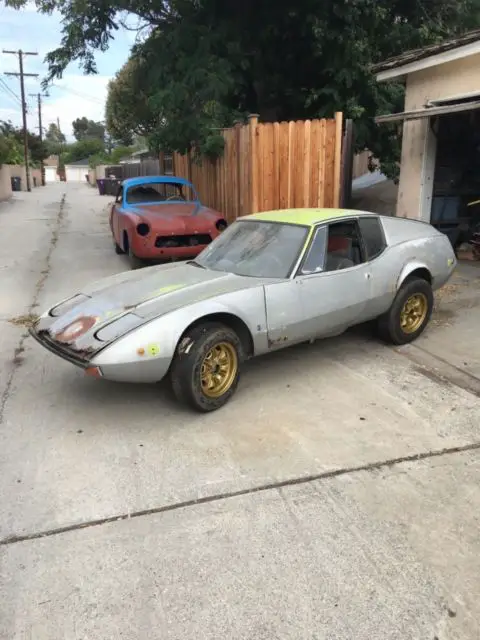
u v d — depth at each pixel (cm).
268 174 907
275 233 491
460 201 989
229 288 426
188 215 877
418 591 248
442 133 941
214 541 281
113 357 367
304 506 308
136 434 388
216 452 364
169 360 386
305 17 1106
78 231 1498
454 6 1190
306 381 476
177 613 237
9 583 254
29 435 389
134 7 1205
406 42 1165
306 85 1276
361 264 495
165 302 412
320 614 236
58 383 479
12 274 927
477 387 462
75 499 315
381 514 301
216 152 1055
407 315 560
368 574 258
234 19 1162
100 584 254
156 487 326
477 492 320
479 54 788
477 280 816
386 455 359
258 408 426
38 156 5791
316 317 464
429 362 519
